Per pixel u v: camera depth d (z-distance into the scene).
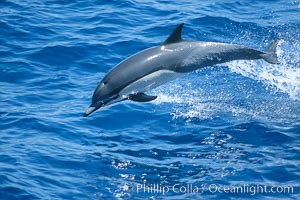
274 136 43.53
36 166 39.41
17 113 45.72
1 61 53.16
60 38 57.03
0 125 44.16
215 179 38.88
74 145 42.31
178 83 50.47
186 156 41.47
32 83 50.44
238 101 48.16
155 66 40.66
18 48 55.28
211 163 40.66
